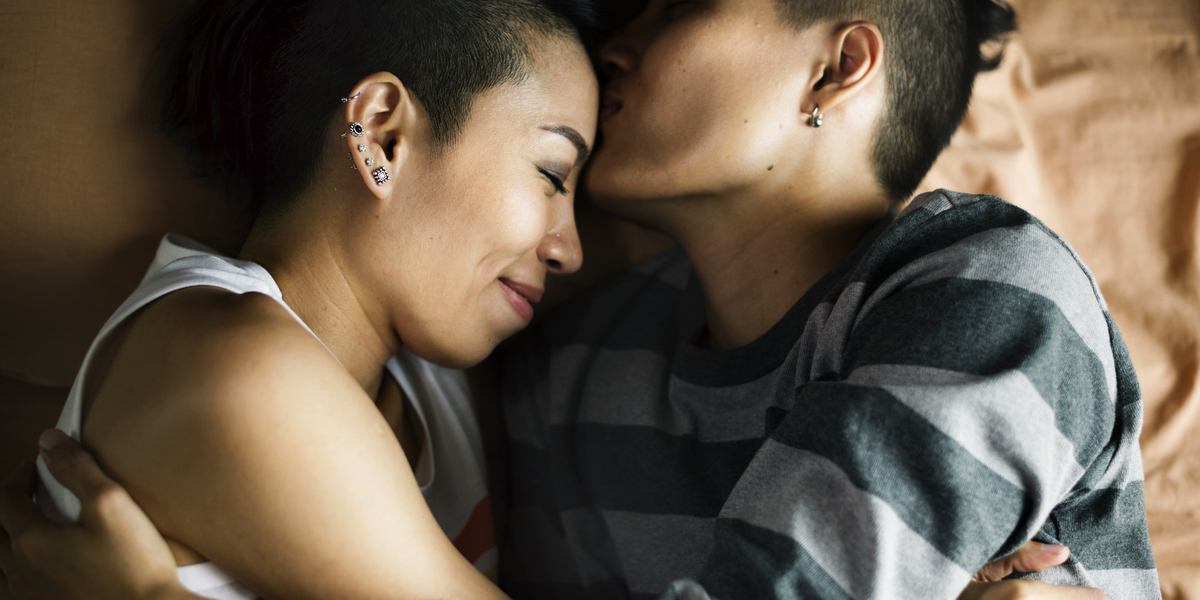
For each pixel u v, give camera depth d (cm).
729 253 73
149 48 80
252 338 51
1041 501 49
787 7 69
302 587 51
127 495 50
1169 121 104
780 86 68
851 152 70
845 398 51
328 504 49
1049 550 58
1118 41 109
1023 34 109
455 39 65
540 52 67
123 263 81
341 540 50
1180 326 96
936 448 48
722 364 72
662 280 89
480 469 82
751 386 69
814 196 70
